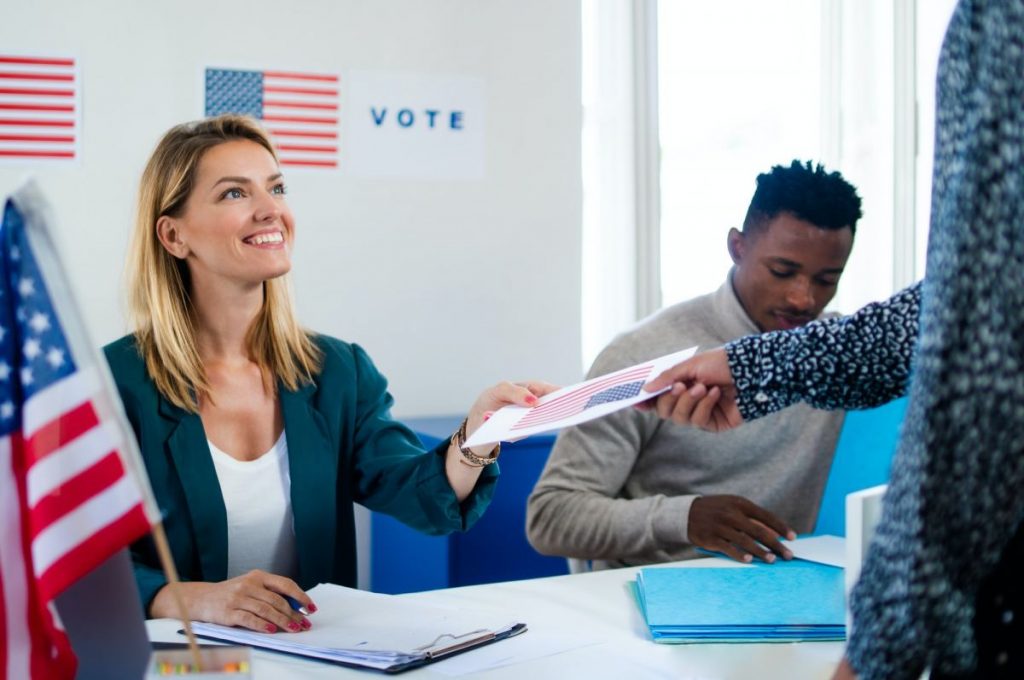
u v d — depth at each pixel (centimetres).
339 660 120
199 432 171
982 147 73
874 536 77
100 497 97
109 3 307
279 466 179
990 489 72
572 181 356
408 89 337
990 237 73
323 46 328
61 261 99
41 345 99
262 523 175
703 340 206
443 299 344
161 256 178
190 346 176
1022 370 72
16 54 301
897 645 73
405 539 312
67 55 305
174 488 168
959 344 73
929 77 402
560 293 357
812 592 145
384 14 333
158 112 313
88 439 98
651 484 204
